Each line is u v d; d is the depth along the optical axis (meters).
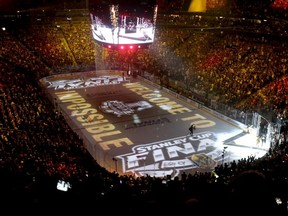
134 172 24.56
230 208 3.70
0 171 11.28
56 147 22.44
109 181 15.45
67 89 46.44
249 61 43.94
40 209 7.39
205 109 37.72
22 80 40.31
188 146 28.84
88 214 7.87
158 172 24.58
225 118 34.81
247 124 32.47
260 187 3.59
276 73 38.84
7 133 24.03
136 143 29.53
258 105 34.09
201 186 11.49
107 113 37.19
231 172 18.73
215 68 46.09
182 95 41.97
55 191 8.84
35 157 19.34
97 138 30.58
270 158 18.56
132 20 17.53
